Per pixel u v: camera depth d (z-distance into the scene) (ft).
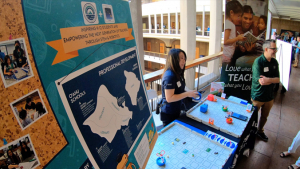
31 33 1.09
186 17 13.48
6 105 0.95
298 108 12.88
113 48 1.94
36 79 1.12
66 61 1.33
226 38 10.53
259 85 8.52
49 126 1.20
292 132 10.10
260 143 9.19
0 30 0.92
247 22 10.55
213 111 7.22
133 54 2.40
